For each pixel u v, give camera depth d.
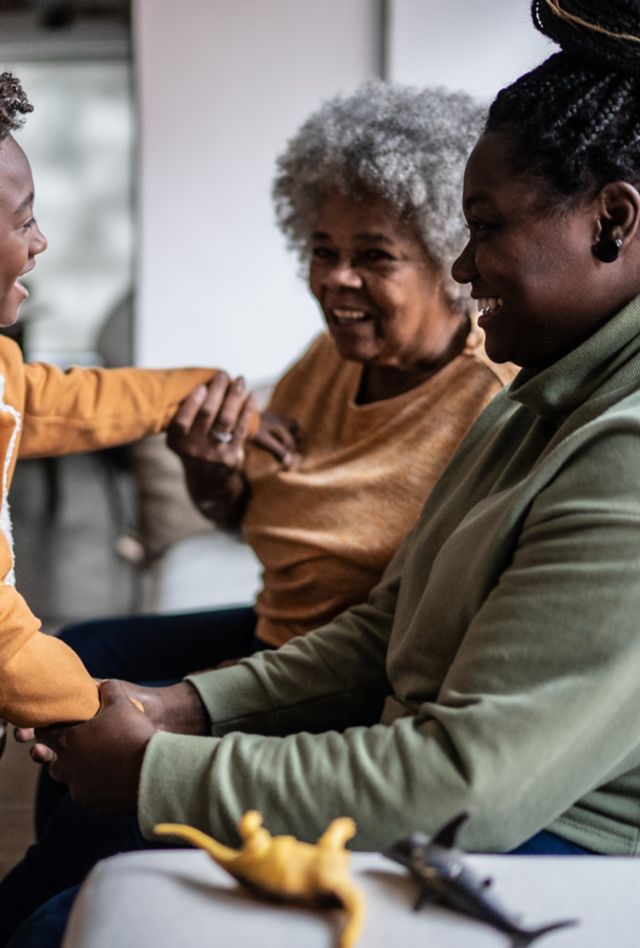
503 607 0.95
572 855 0.98
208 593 2.60
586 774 0.93
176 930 0.79
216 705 1.28
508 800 0.92
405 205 1.44
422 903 0.80
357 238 1.48
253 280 3.93
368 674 1.32
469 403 1.50
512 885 0.85
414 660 1.13
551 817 0.94
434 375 1.55
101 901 0.82
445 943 0.78
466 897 0.79
